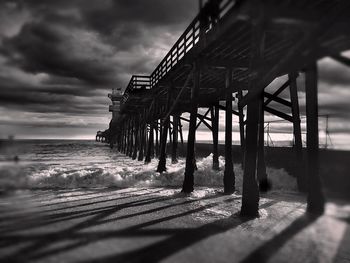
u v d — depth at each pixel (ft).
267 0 14.01
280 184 32.19
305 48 11.88
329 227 17.24
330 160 26.53
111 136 168.76
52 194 27.50
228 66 28.22
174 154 59.52
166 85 44.04
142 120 70.69
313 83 20.99
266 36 21.57
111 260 12.97
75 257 13.24
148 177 34.47
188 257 13.38
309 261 13.00
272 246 14.70
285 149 41.70
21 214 20.30
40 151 128.26
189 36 29.78
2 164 55.67
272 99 29.84
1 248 14.26
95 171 35.47
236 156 58.18
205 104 42.14
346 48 12.39
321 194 20.49
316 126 20.89
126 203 24.12
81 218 19.53
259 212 21.20
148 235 16.30
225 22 19.33
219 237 16.02
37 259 12.99
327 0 17.33
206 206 23.22
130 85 61.05
